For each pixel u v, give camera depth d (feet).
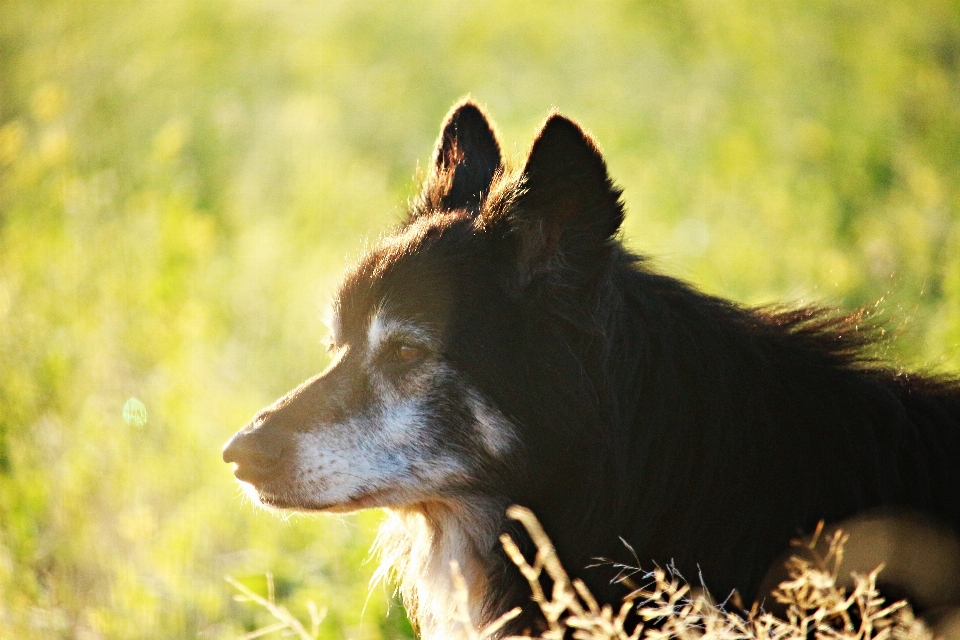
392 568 28.35
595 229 21.33
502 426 22.22
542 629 22.35
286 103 68.59
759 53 73.26
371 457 22.90
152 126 63.16
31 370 35.63
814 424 21.70
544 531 22.63
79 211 45.16
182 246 47.83
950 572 20.77
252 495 23.82
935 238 45.37
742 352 22.31
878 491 21.03
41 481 31.65
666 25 82.23
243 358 40.22
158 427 35.01
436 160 27.63
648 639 19.93
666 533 21.94
